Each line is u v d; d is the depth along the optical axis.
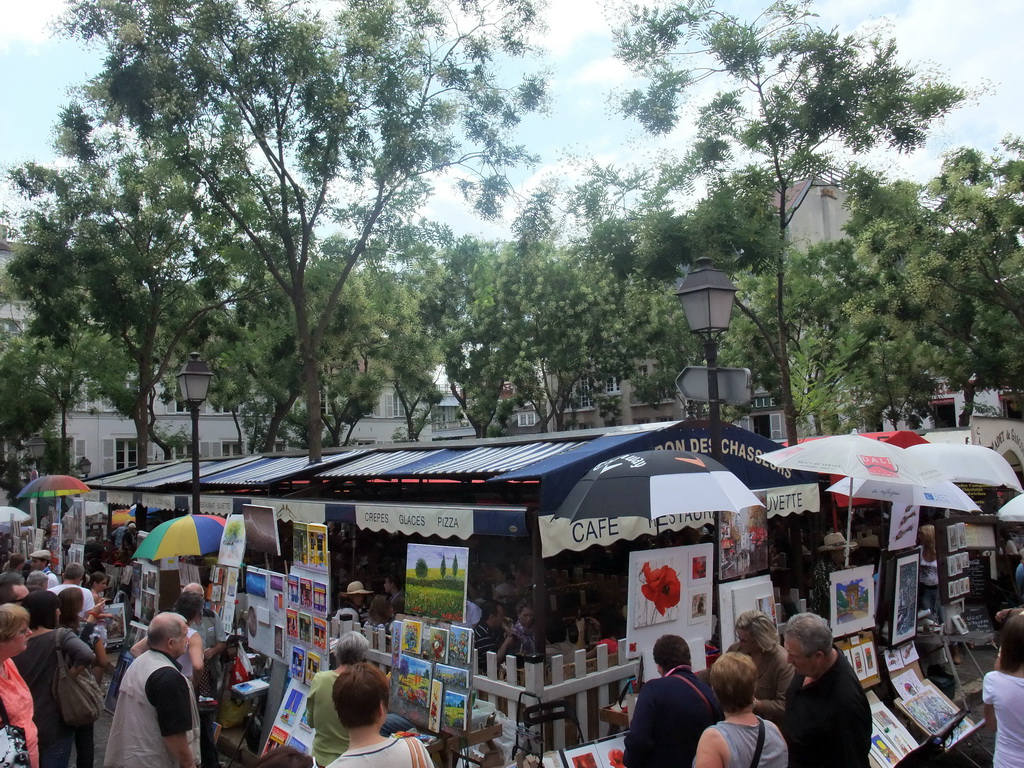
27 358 31.12
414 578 6.83
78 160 19.91
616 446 7.90
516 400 38.78
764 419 39.19
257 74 14.05
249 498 12.30
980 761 7.19
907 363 25.97
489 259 38.88
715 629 7.04
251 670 8.05
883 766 6.07
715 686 3.70
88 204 21.08
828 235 36.91
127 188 21.09
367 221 16.16
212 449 43.47
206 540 8.74
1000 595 11.48
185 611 6.08
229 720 8.18
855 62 13.04
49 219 21.06
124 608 12.02
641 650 5.63
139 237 21.70
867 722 4.11
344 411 35.59
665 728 4.07
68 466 32.34
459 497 11.69
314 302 23.02
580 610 9.38
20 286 21.28
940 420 33.12
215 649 7.73
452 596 6.39
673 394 38.94
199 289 23.27
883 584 7.41
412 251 17.66
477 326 37.66
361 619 9.77
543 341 36.38
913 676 7.23
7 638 4.42
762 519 7.45
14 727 4.39
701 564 6.20
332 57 14.28
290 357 26.52
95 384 32.06
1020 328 21.78
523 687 6.67
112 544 19.31
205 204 17.50
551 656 6.86
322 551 6.62
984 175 19.58
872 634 6.86
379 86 14.48
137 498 17.83
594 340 36.47
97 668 9.32
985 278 19.55
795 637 4.14
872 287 24.66
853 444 6.78
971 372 22.53
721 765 3.47
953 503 8.52
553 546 7.17
